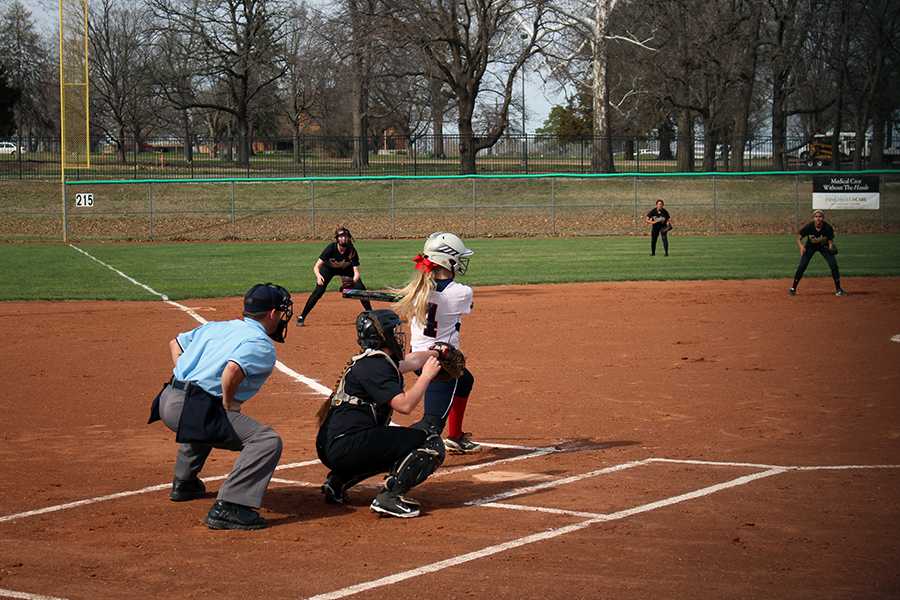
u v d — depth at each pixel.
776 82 62.44
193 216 48.78
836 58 61.06
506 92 57.16
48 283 25.89
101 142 84.25
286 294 7.25
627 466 8.52
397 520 7.03
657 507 7.20
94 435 10.06
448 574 5.79
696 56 56.62
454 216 49.62
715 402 11.33
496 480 8.16
